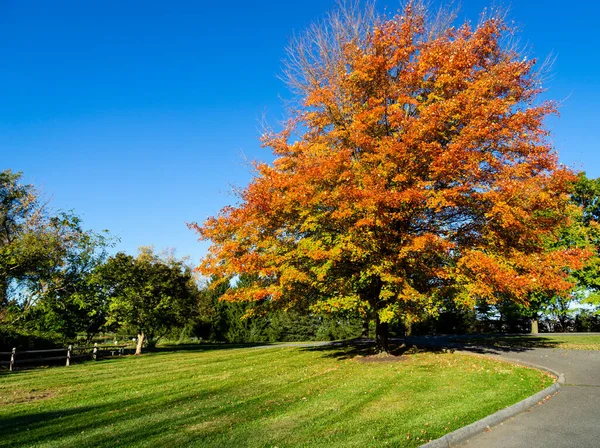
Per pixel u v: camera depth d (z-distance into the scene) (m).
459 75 13.69
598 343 20.58
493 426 6.99
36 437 7.29
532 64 14.88
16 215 25.22
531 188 13.27
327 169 13.18
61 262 23.41
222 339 41.69
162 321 28.67
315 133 17.03
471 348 18.38
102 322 27.53
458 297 13.44
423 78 15.43
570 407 7.95
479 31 15.12
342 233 13.68
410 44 15.16
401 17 15.52
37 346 22.22
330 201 12.81
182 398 10.22
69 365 20.09
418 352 17.39
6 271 21.94
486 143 14.07
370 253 12.73
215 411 8.58
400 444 5.96
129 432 7.31
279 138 17.06
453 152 12.25
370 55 14.70
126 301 26.52
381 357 15.78
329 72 17.86
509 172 13.12
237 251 14.87
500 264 13.14
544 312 34.09
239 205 15.14
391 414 7.61
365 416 7.57
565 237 30.81
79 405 10.02
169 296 28.42
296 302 16.28
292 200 13.34
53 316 23.55
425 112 13.04
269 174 14.63
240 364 17.12
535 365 12.41
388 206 12.49
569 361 13.85
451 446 6.09
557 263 13.71
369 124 13.66
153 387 12.16
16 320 21.70
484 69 15.34
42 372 16.81
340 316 17.77
